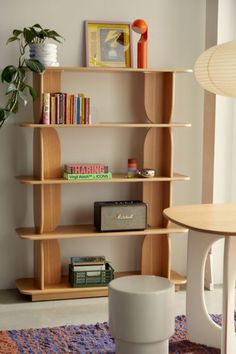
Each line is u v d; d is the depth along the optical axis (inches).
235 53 175.9
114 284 175.6
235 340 175.6
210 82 181.3
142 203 223.6
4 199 225.6
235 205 190.5
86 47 224.4
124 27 227.5
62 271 230.7
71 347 185.9
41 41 219.0
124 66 226.5
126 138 231.5
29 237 214.2
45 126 211.6
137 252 235.9
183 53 232.7
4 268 227.8
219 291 229.3
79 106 215.8
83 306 215.3
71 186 229.0
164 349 174.9
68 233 218.5
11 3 220.2
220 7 225.6
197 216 176.2
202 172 236.7
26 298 220.7
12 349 184.4
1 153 223.9
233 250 172.1
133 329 170.4
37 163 218.2
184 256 238.8
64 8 223.9
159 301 170.9
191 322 188.5
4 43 220.7
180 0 231.3
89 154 229.5
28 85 214.5
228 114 230.5
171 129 223.9
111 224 220.5
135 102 230.5
